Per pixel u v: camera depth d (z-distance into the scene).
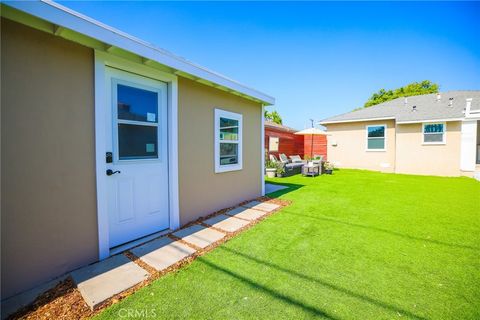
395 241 3.10
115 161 2.81
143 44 2.65
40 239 2.11
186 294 1.95
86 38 2.35
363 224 3.80
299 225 3.75
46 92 2.13
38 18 1.89
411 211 4.57
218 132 4.50
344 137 12.85
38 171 2.09
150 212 3.27
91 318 1.67
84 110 2.41
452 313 1.72
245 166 5.43
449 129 9.79
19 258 1.98
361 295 1.95
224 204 4.75
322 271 2.34
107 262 2.50
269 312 1.74
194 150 3.93
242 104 5.26
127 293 1.96
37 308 1.78
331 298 1.91
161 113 3.36
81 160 2.40
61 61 2.22
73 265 2.35
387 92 25.58
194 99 3.90
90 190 2.48
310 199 5.66
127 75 2.91
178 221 3.61
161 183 3.41
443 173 9.95
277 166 10.17
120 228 2.90
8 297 1.92
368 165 12.08
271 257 2.64
